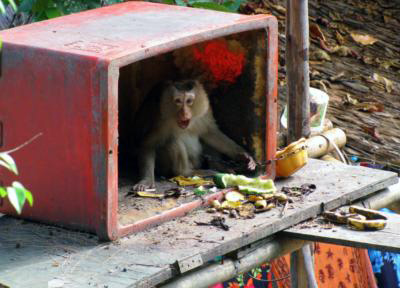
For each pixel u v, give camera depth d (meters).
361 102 9.63
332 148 7.89
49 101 5.25
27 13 7.80
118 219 5.36
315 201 5.77
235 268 5.24
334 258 7.43
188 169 6.52
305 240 5.45
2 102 5.50
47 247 5.12
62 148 5.26
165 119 6.47
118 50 5.13
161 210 5.53
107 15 6.07
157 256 4.94
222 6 7.96
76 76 5.09
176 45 5.38
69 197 5.31
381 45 11.35
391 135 8.85
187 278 4.98
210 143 6.63
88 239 5.21
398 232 5.39
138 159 6.49
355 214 5.65
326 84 10.04
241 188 5.90
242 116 6.37
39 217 5.50
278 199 5.74
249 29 5.84
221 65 6.37
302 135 6.96
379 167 8.30
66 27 5.75
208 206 5.77
